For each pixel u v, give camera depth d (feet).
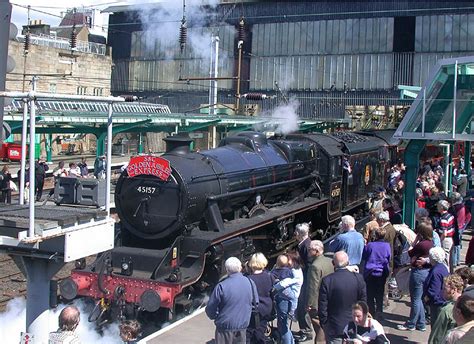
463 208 44.14
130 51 174.60
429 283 25.71
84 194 22.18
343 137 65.05
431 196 52.08
